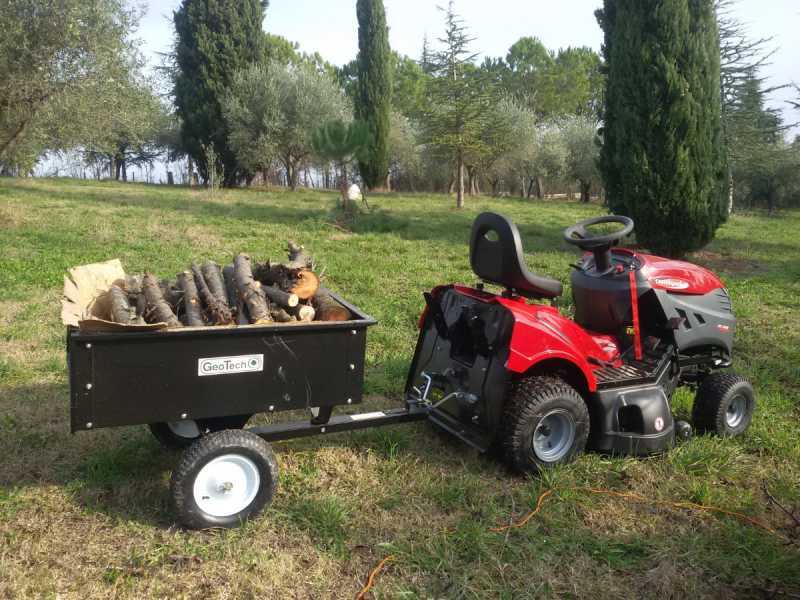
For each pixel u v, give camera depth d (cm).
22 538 316
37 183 2703
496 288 943
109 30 1362
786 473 426
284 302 359
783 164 3341
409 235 1534
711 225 1266
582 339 412
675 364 462
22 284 835
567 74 6125
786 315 893
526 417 374
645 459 426
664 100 1196
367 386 546
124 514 341
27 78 1234
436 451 434
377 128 3145
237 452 326
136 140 1634
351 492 375
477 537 326
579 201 4128
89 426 295
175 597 280
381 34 3067
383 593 288
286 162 3422
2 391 504
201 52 3212
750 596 298
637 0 1208
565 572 312
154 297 354
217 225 1529
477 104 2491
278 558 310
